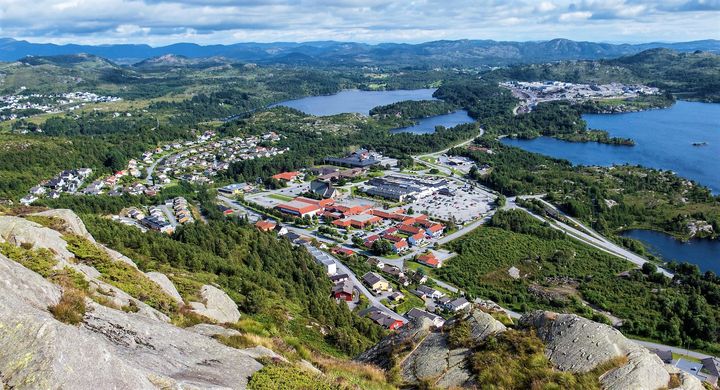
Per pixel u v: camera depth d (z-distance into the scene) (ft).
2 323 56.34
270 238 435.94
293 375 82.69
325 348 216.74
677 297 377.09
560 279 432.66
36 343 54.24
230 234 408.87
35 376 51.03
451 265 460.14
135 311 99.25
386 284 406.41
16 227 118.32
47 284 77.66
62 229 144.05
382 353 118.32
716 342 320.50
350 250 489.26
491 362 97.19
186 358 77.05
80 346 56.34
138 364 65.57
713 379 270.67
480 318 112.98
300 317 250.16
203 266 296.51
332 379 89.81
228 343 94.89
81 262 124.57
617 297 390.83
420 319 124.57
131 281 124.77
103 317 78.54
